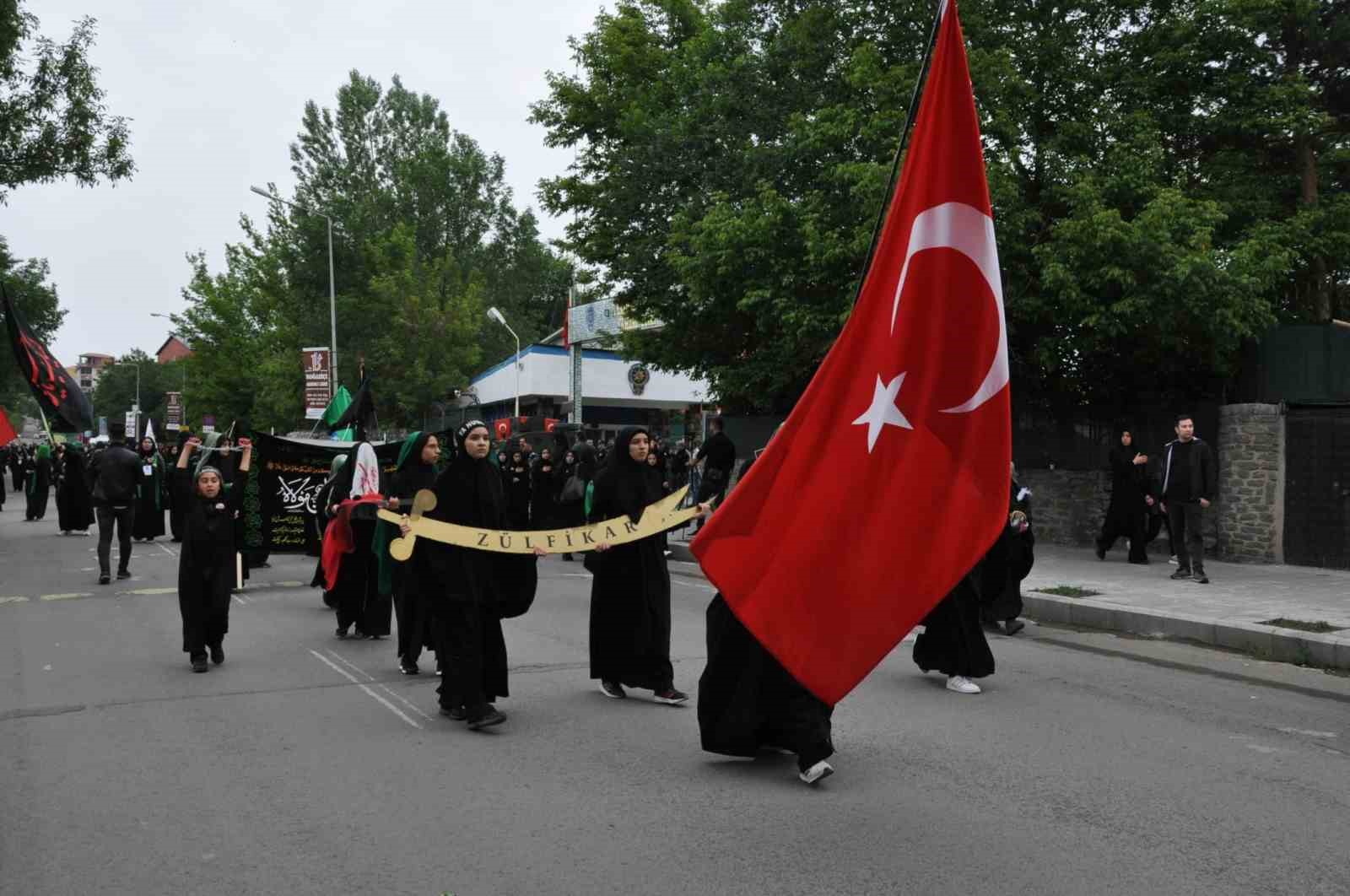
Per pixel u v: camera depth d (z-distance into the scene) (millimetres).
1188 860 4211
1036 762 5566
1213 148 17062
